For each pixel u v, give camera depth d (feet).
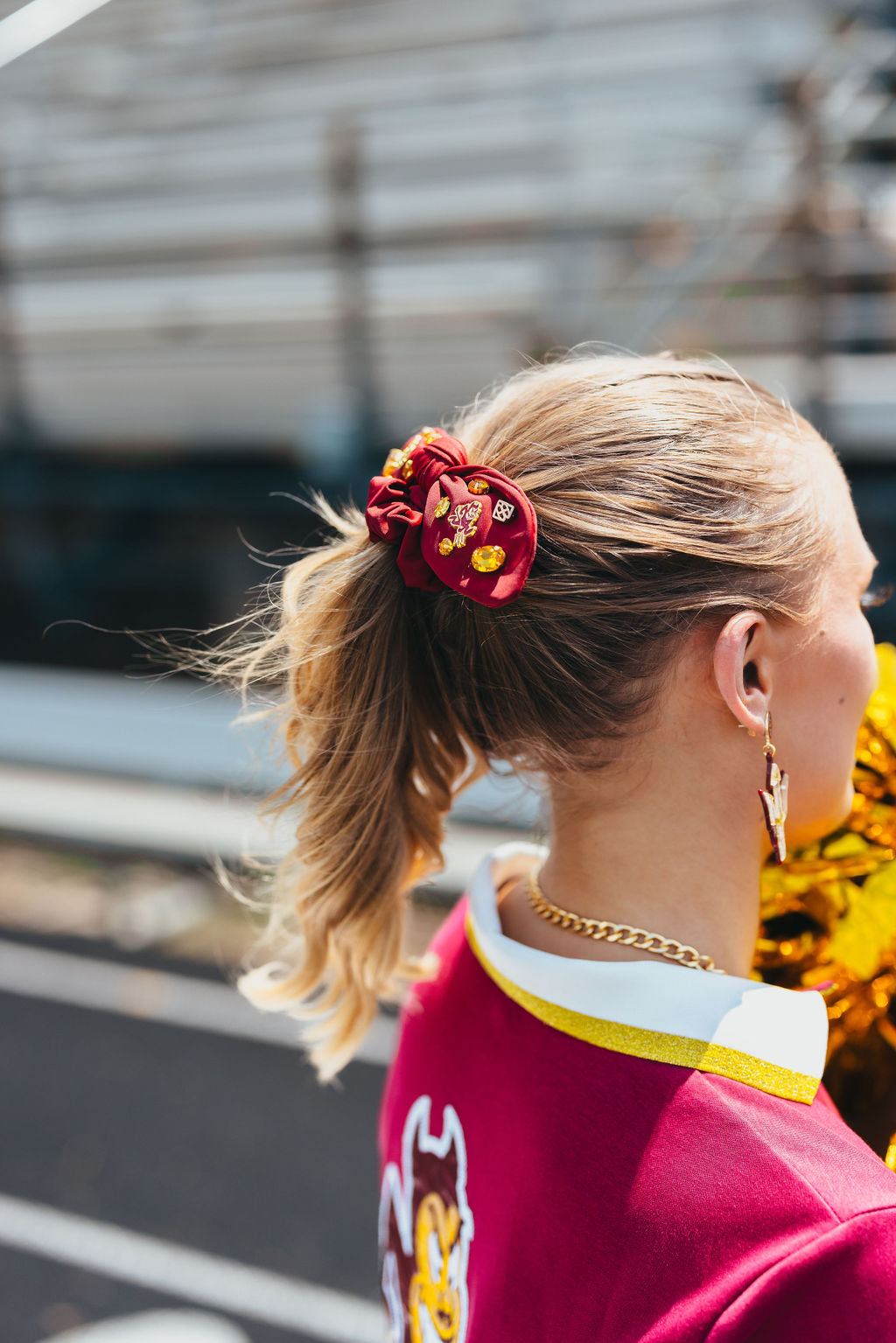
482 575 2.36
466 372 24.20
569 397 2.55
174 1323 5.99
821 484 2.47
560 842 2.57
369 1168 10.23
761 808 2.45
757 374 18.94
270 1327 8.50
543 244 23.63
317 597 2.79
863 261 19.27
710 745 2.37
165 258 27.91
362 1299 8.73
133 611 29.50
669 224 21.83
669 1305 1.99
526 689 2.43
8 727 18.89
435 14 26.81
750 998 2.17
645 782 2.39
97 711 18.86
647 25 24.84
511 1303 2.28
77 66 30.48
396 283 25.36
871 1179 1.98
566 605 2.34
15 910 15.52
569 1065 2.26
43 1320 8.69
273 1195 9.96
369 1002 3.26
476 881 2.89
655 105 24.16
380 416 24.20
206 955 14.11
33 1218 9.89
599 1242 2.10
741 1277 1.92
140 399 27.55
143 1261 9.29
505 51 26.14
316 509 3.06
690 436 2.40
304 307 25.68
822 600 2.39
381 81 27.63
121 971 13.91
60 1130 11.10
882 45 21.04
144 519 29.07
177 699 18.72
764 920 3.06
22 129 30.45
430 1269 2.74
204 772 16.76
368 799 2.83
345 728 2.78
